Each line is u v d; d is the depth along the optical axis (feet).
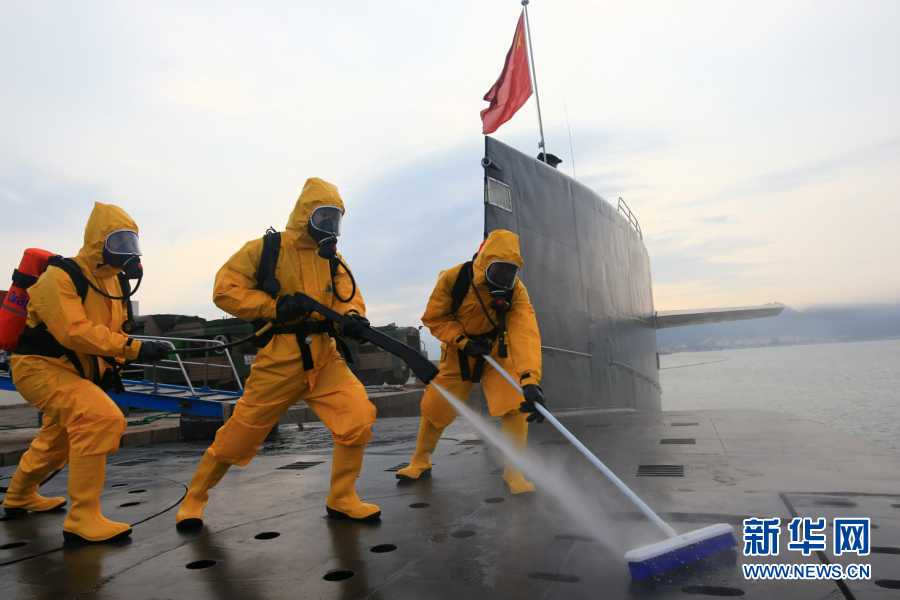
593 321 31.27
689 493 12.18
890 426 73.56
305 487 14.67
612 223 35.94
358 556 9.39
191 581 8.67
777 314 69.41
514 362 12.88
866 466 14.08
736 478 13.28
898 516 10.19
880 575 7.84
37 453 12.91
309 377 11.19
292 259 11.13
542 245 27.12
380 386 62.59
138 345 11.03
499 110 34.45
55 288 10.64
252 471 17.21
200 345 45.19
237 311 10.90
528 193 26.78
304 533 10.77
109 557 9.98
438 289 14.11
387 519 11.39
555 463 15.70
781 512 10.65
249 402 11.24
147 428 28.09
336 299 11.74
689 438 18.80
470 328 14.17
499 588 7.89
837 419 85.20
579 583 7.96
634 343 40.04
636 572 7.89
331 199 10.96
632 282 40.45
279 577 8.66
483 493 13.12
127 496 14.80
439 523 10.97
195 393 28.04
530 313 13.51
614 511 11.25
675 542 8.18
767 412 25.86
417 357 10.96
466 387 14.90
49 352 11.32
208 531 11.23
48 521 12.72
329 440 24.64
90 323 10.88
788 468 14.07
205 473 11.57
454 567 8.72
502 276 12.86
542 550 9.27
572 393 28.19
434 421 15.01
